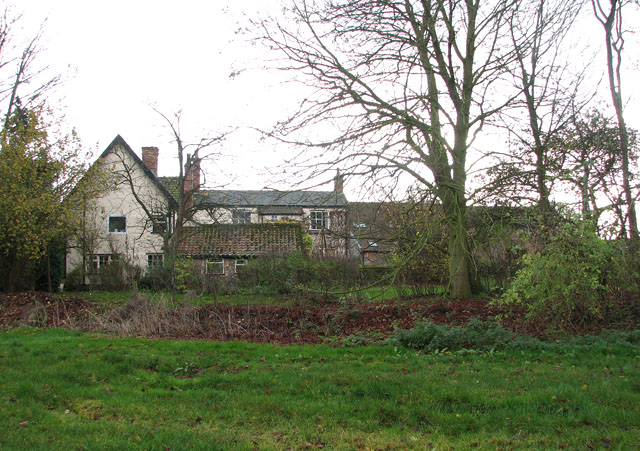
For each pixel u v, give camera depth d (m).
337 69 13.51
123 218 30.70
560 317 9.87
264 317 12.87
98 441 4.67
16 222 17.36
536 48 13.74
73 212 19.28
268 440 4.79
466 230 13.03
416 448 4.56
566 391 5.85
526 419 5.11
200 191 24.59
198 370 7.57
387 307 13.29
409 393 6.02
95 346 9.25
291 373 7.17
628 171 12.66
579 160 12.59
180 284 20.38
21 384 6.43
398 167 12.16
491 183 12.34
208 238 29.56
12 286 18.72
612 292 9.97
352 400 5.94
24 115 18.89
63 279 24.28
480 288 15.05
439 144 12.34
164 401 5.98
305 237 28.30
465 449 4.49
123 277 23.34
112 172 23.09
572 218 9.66
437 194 12.40
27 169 17.72
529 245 10.18
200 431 5.00
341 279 17.80
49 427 5.07
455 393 5.90
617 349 8.24
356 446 4.65
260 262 18.58
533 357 8.09
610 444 4.46
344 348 9.37
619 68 15.86
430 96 13.20
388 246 15.89
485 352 8.55
